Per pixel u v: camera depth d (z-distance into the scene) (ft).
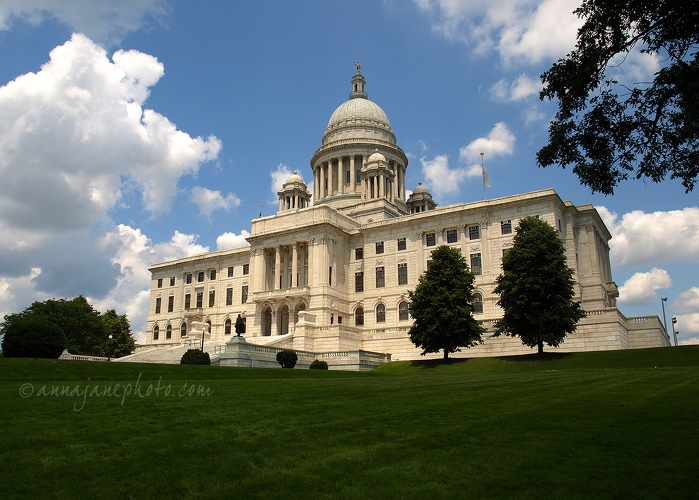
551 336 209.97
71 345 335.88
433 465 52.13
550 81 77.77
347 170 433.48
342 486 46.78
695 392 88.48
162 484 46.44
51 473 48.03
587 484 47.16
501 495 44.98
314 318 312.71
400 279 317.63
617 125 77.77
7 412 69.26
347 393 95.61
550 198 276.62
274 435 62.28
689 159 80.43
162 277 437.99
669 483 47.21
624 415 72.43
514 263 220.02
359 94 488.85
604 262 314.96
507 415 73.92
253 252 356.38
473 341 256.52
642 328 237.25
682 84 73.26
